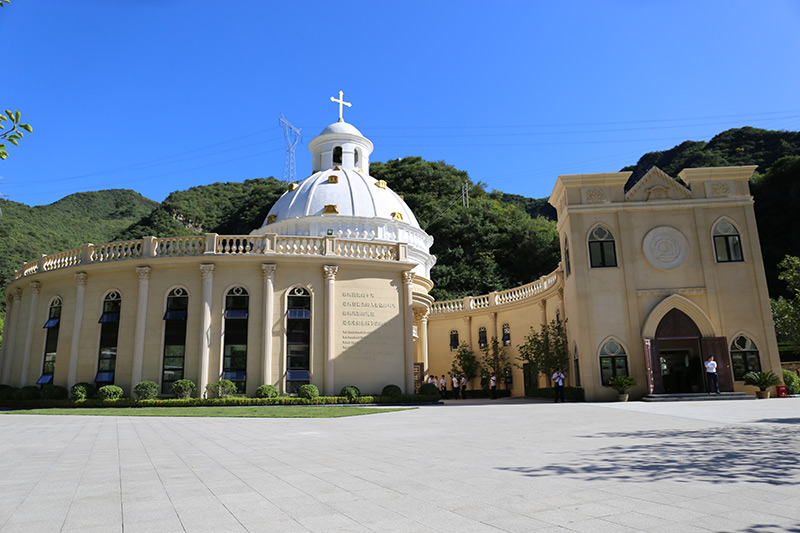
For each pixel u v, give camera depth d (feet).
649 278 91.30
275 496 20.66
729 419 48.06
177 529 16.42
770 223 213.05
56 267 98.89
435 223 265.34
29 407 85.30
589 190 94.68
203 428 49.01
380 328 91.61
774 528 15.46
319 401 82.48
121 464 29.12
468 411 67.82
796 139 268.21
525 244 249.75
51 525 17.07
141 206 416.26
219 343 86.12
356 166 170.91
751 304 89.92
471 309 139.54
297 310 88.89
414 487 21.81
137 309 88.17
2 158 23.20
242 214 321.32
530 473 24.32
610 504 18.44
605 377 88.28
